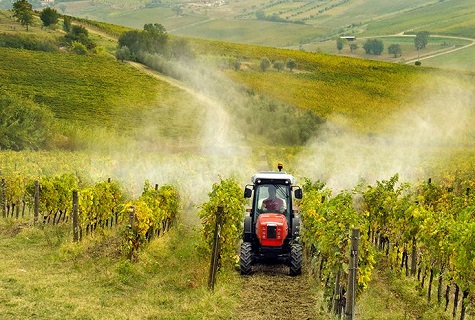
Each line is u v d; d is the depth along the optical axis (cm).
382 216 2156
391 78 14638
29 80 10850
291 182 1939
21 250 2025
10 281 1583
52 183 2525
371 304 1505
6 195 2812
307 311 1466
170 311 1430
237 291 1633
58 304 1398
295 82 13675
